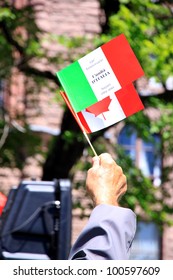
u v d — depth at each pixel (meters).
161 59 17.73
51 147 20.30
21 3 29.98
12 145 20.50
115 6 18.41
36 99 21.81
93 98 4.21
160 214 19.22
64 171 19.02
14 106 26.83
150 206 19.92
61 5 30.80
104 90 4.19
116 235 3.21
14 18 18.66
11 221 8.50
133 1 18.22
